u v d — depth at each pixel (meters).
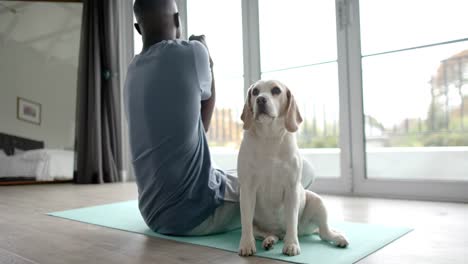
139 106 1.51
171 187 1.52
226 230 1.66
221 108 3.92
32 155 4.06
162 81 1.45
